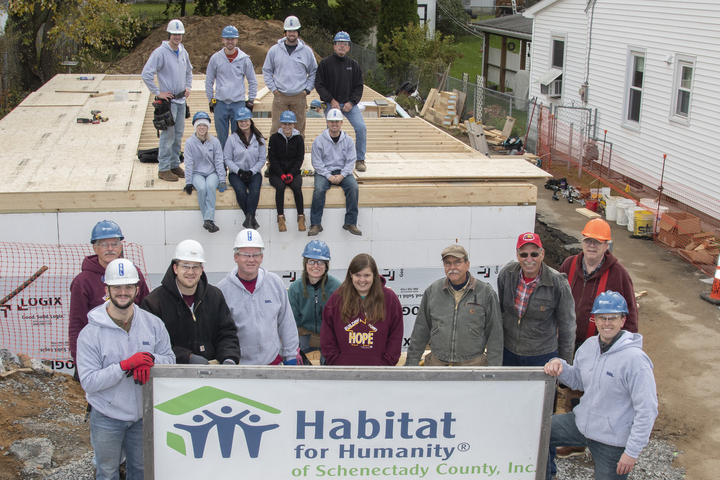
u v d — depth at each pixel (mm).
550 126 18453
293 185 7641
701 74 13148
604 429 4230
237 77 8484
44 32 22125
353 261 4758
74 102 12305
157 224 7605
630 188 15383
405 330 8461
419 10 40500
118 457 4289
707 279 11094
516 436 3957
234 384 3746
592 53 17438
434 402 3855
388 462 3936
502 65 30297
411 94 26562
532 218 8250
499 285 5375
